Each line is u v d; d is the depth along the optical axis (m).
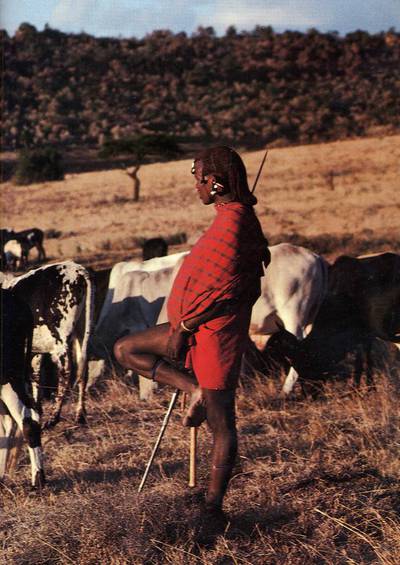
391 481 5.88
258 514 5.39
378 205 38.53
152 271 10.31
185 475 6.16
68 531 5.14
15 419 6.31
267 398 8.60
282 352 9.15
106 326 10.15
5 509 5.87
